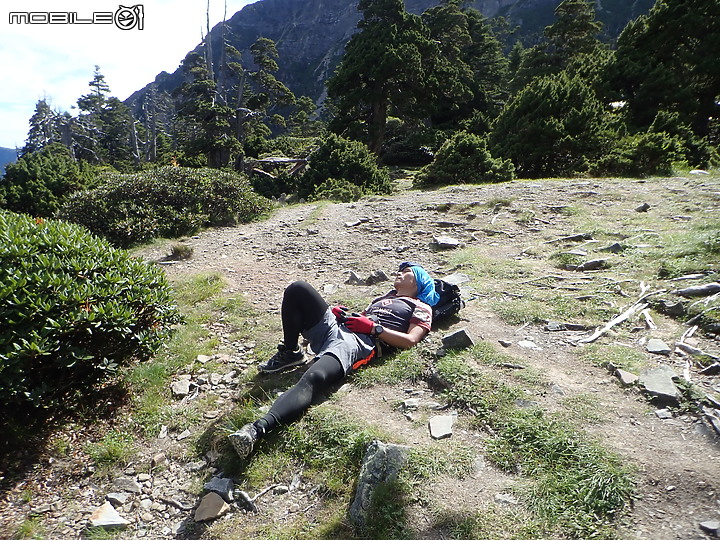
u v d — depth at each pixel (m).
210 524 2.45
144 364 3.89
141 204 8.99
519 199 8.62
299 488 2.55
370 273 5.52
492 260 5.53
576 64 22.14
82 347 3.20
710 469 2.22
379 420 2.88
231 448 2.89
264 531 2.33
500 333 3.72
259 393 3.37
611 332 3.56
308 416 2.96
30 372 2.98
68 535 2.44
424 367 3.33
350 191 13.84
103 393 3.50
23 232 3.58
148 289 3.71
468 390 2.99
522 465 2.42
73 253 3.68
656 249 5.06
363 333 3.48
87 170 21.27
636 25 20.42
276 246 7.21
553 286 4.56
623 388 2.89
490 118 31.42
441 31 38.34
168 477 2.79
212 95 40.47
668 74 17.66
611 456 2.36
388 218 8.20
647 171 12.58
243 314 4.74
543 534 2.05
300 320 3.49
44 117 62.94
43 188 19.34
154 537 2.42
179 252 7.09
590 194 8.73
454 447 2.58
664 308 3.76
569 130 14.07
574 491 2.21
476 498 2.26
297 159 28.67
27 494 2.66
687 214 6.76
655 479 2.22
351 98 28.19
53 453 2.96
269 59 46.66
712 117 19.77
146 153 60.03
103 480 2.80
